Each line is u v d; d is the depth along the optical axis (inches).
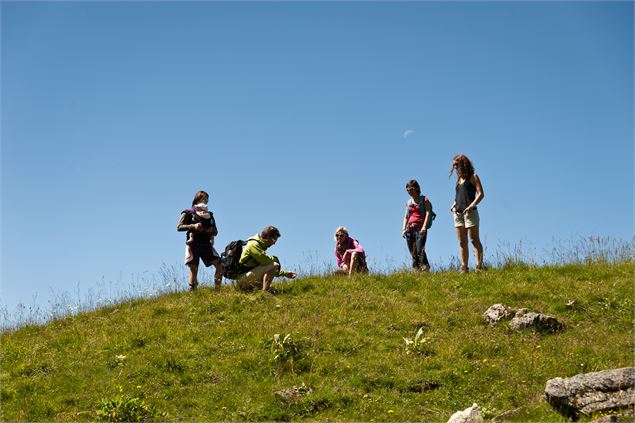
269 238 703.7
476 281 695.7
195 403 499.2
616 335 561.0
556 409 435.2
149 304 696.4
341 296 675.4
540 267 736.3
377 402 484.1
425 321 605.3
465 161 724.7
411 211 764.6
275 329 599.5
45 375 556.4
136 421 474.3
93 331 633.0
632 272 691.4
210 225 695.7
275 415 476.1
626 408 413.1
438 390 495.5
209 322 629.3
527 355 529.3
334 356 549.3
